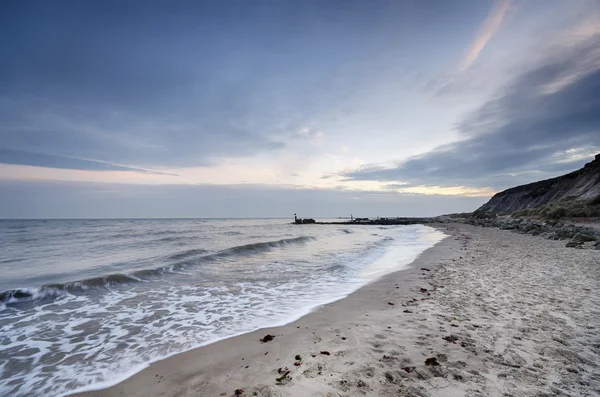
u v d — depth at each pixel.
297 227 59.78
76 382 3.99
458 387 3.44
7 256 15.95
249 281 9.98
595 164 51.94
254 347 4.84
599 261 11.18
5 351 5.00
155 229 43.12
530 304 6.49
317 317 6.25
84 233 33.84
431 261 13.05
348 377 3.73
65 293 8.43
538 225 28.30
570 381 3.51
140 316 6.68
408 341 4.78
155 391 3.66
